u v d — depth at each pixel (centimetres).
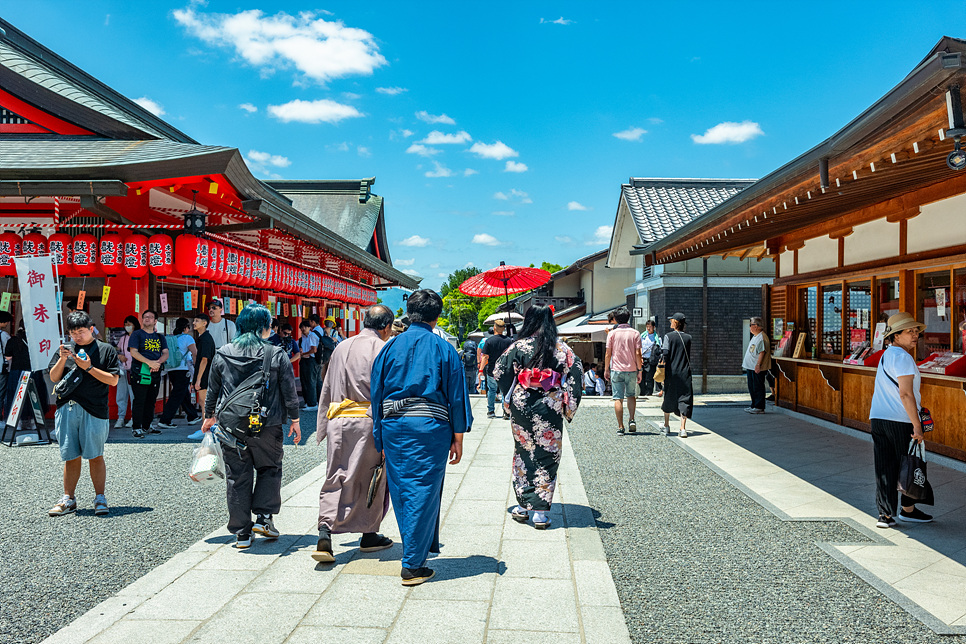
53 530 475
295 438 460
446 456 387
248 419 422
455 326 5928
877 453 489
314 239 1234
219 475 443
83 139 944
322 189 3041
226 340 991
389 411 382
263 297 1412
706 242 991
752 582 382
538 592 364
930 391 719
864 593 365
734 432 933
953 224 679
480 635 312
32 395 796
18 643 303
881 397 486
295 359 1196
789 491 596
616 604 346
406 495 373
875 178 554
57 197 756
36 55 1046
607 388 1670
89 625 321
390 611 338
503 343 1121
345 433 413
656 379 922
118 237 874
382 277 2269
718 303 1686
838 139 445
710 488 613
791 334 1099
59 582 379
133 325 908
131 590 364
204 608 341
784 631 319
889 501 482
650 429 973
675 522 504
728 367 1678
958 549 435
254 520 500
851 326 917
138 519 503
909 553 428
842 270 919
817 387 1019
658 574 396
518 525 496
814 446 815
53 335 653
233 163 826
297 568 400
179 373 924
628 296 2219
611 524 500
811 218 869
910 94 342
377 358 394
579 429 979
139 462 703
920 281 755
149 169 739
